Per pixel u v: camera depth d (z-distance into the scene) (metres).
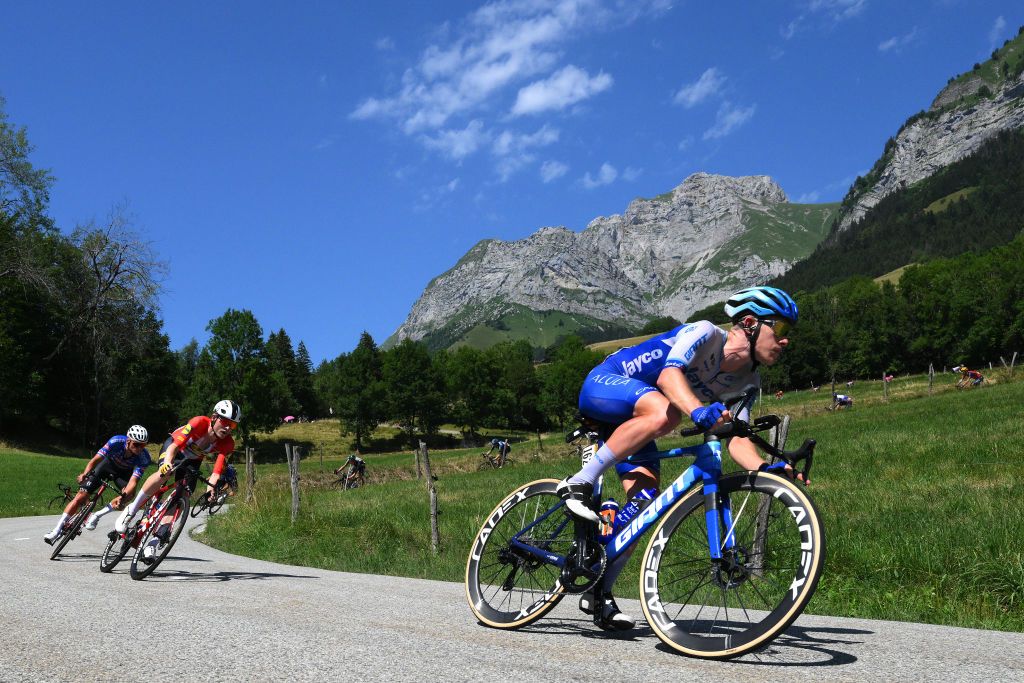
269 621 3.22
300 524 11.52
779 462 2.72
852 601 5.56
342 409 92.12
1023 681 2.06
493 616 3.20
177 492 5.73
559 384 114.50
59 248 45.03
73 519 7.68
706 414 2.68
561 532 3.21
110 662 2.41
